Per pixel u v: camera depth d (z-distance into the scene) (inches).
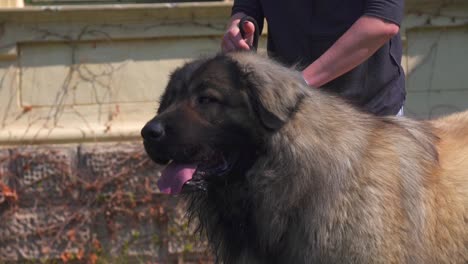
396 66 239.8
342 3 231.6
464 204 209.5
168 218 351.3
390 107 237.5
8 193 347.9
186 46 362.0
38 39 357.1
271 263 211.8
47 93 359.3
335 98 211.8
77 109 359.9
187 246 350.6
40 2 373.4
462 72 365.7
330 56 217.0
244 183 208.7
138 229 351.9
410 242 202.8
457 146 219.3
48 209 350.6
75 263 351.9
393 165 205.0
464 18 362.9
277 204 203.3
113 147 351.9
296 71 210.8
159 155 201.8
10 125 357.4
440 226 208.4
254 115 201.6
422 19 362.3
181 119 200.1
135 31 359.6
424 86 365.4
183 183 201.0
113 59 361.1
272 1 240.2
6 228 349.4
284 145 200.8
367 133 207.5
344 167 200.1
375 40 217.8
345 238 199.6
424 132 219.1
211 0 377.4
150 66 361.4
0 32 355.9
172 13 358.3
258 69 202.2
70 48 359.9
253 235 213.3
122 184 350.0
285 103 199.0
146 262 353.1
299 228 203.2
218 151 203.6
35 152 349.4
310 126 201.3
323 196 199.6
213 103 201.6
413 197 204.5
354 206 199.9
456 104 366.3
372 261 199.6
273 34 241.0
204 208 222.1
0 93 357.7
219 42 361.7
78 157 351.9
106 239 351.9
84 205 350.9
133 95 361.1
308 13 235.3
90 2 378.0
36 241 350.3
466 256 209.8
